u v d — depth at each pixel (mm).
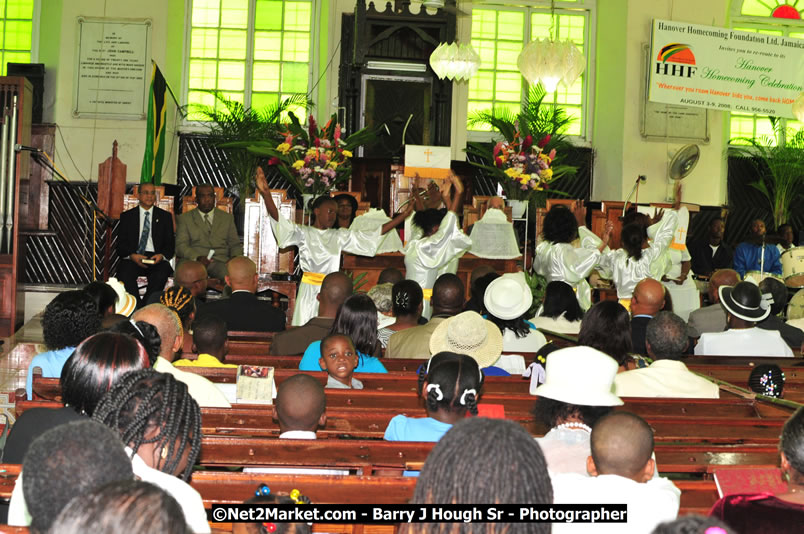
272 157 12281
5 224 9727
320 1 14516
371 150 13539
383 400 4371
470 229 11172
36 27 13945
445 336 4859
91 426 1748
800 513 2504
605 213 12328
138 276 10820
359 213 11164
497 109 15039
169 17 14125
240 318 6805
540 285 9852
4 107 10906
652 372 4609
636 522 2604
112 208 11953
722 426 4008
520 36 15164
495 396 4344
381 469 3406
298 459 3344
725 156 15102
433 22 13031
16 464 2984
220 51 14461
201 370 4438
